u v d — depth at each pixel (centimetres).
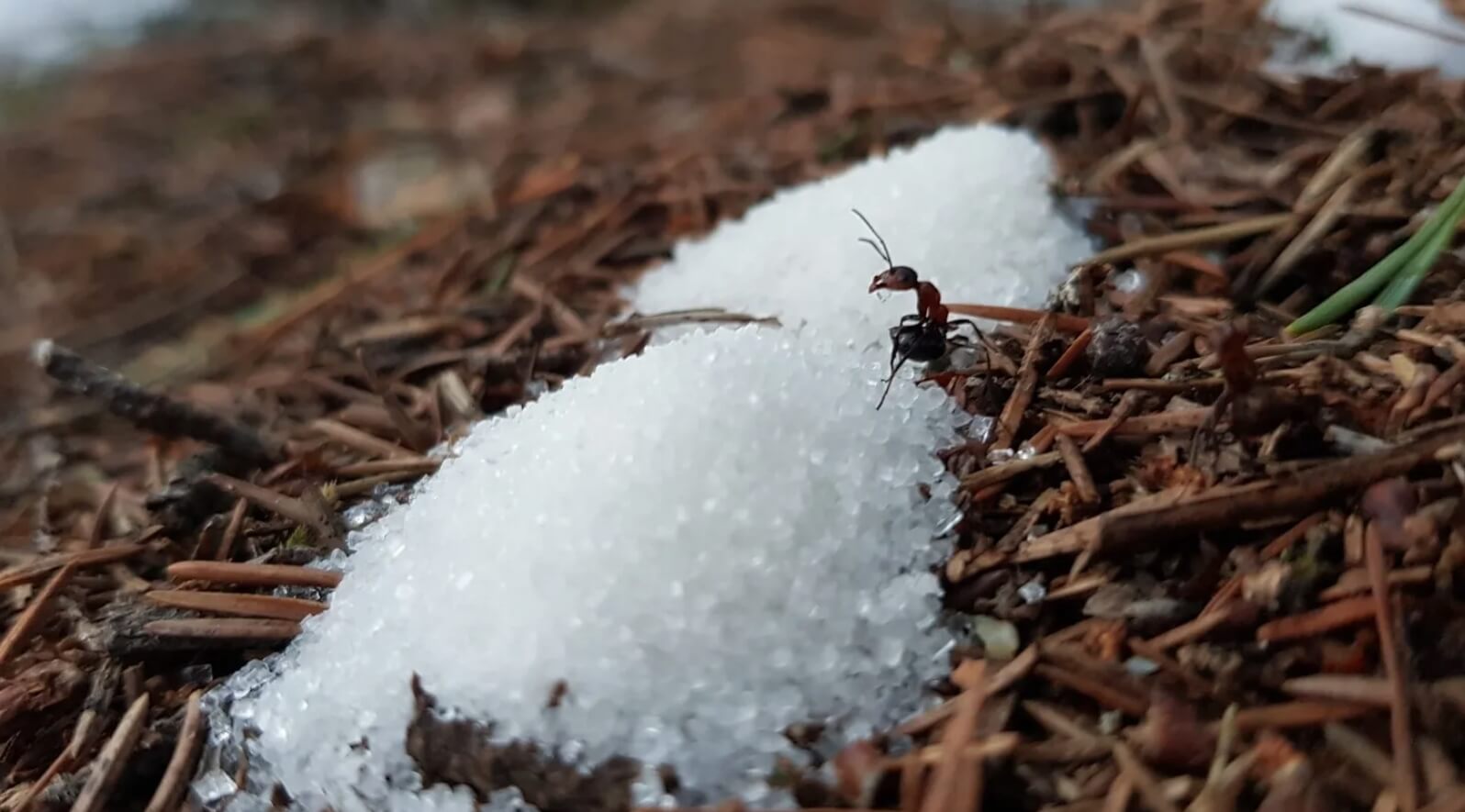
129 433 18
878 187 16
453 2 37
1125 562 13
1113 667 12
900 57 23
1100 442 13
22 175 28
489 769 12
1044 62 19
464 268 19
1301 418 13
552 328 17
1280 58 18
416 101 29
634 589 12
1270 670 12
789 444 13
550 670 12
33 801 13
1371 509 12
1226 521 13
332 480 15
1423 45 17
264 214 24
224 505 15
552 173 21
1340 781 12
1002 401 14
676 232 18
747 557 13
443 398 16
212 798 13
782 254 16
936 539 13
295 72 32
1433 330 14
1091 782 12
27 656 14
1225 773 12
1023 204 16
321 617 13
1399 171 15
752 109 22
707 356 14
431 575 13
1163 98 17
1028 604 13
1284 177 16
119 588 14
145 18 37
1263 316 15
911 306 15
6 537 16
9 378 19
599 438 13
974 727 12
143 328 20
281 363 18
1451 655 12
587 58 31
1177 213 16
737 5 33
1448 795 11
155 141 29
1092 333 14
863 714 12
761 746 12
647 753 12
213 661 14
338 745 13
